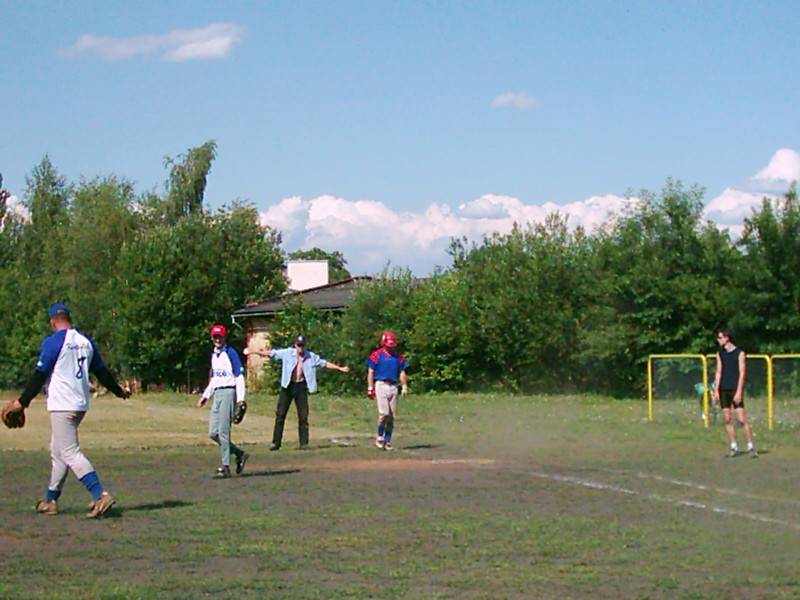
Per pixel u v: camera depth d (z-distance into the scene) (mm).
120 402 37812
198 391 53969
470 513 11820
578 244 42531
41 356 11344
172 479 14977
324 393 44656
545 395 41219
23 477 15047
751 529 10867
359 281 48344
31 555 9328
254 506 12289
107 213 62219
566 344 40875
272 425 26531
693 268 38438
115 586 8086
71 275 59969
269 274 58125
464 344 42531
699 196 39312
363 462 17453
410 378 43750
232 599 7699
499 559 9266
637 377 39719
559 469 16344
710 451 19141
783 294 36812
